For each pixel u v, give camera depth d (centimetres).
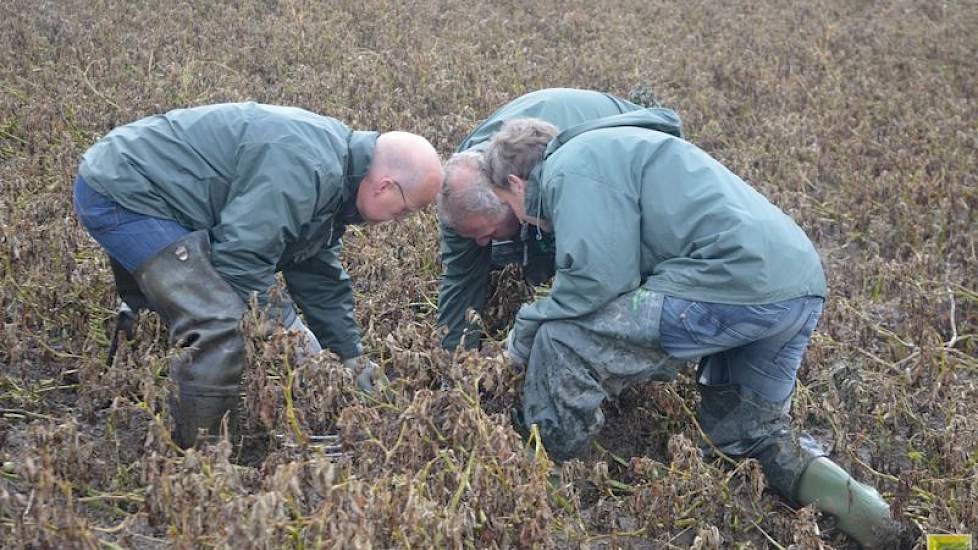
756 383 420
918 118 841
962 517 390
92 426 412
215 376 376
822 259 644
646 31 1109
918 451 447
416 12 1065
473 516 322
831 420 432
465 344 477
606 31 1058
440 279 530
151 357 386
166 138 374
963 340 563
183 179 372
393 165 391
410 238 552
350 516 293
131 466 376
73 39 869
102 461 372
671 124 411
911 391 502
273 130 375
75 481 352
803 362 496
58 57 829
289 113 385
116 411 377
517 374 405
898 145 795
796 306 392
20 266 465
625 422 460
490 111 792
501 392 385
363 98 784
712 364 437
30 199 559
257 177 370
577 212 373
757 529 408
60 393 444
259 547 281
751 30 1111
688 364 466
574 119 487
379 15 1036
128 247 375
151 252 373
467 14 1073
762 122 841
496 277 503
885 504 403
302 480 333
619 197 378
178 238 373
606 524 385
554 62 939
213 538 301
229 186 376
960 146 789
